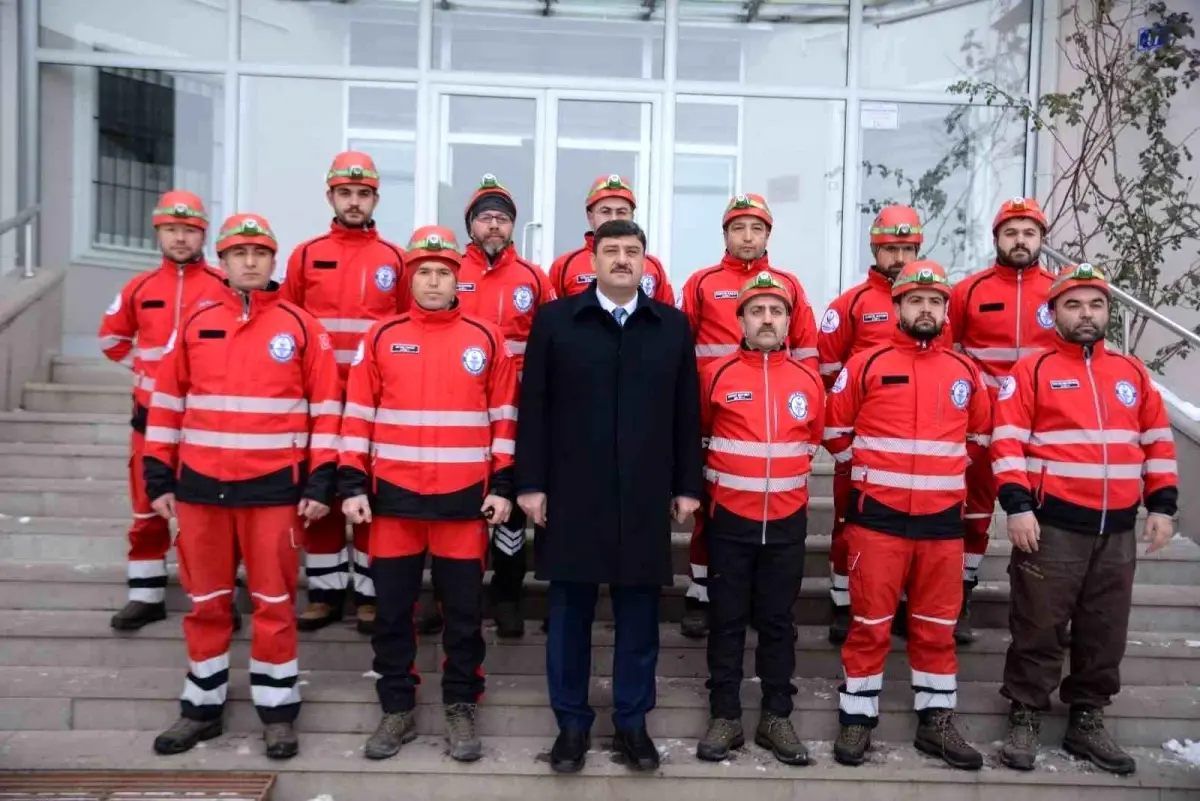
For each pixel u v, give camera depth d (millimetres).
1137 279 6832
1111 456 3652
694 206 7379
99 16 7113
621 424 3445
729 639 3656
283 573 3533
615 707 3580
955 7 7387
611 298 3559
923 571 3662
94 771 3424
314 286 4211
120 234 7191
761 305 3652
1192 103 6984
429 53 7246
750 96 7352
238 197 7234
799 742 3625
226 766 3459
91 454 5180
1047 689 3719
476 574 3590
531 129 7289
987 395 3838
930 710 3707
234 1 7172
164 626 4098
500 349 3639
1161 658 4188
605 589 4434
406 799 3488
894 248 4277
